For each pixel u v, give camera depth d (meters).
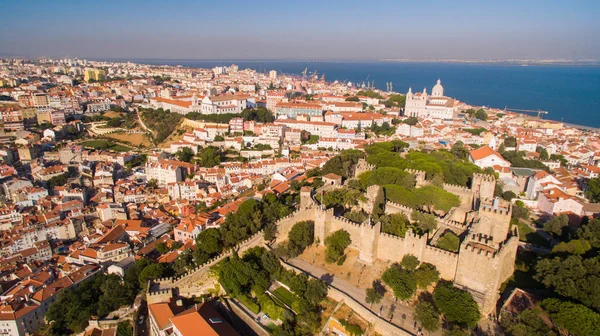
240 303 106.38
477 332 84.75
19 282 164.62
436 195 131.88
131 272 140.25
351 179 166.25
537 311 87.94
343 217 121.88
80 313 126.56
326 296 100.50
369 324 91.25
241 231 132.25
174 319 96.06
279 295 104.75
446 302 87.44
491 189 140.38
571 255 105.06
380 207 133.00
